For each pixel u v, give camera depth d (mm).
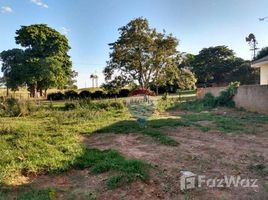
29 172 6055
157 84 34719
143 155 7141
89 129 10773
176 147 7984
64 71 49188
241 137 9320
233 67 52031
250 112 16812
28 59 43750
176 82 36312
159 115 15781
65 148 7707
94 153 7312
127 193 4891
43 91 51250
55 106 20281
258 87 16641
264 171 5992
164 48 34188
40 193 5020
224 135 9648
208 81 54094
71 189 5223
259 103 16625
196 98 25391
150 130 10477
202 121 13008
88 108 17844
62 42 48656
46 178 5891
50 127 11133
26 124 12164
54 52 47312
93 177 5727
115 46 33844
